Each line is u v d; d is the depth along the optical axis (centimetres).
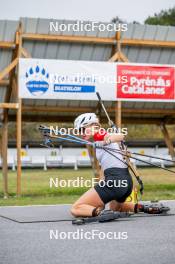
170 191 3228
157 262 1176
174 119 3969
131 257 1231
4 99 3362
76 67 3070
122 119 3844
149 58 3316
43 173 5269
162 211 1975
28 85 3006
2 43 3017
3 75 2997
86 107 3488
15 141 6631
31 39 3056
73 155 6744
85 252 1298
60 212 2133
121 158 1847
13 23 3012
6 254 1284
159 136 8400
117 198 1838
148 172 5434
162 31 3244
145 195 2950
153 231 1599
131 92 3159
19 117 3017
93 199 1812
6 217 1970
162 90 3209
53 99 3378
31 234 1573
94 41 3122
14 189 3600
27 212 2142
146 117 3922
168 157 6384
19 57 3020
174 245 1377
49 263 1177
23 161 6231
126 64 3150
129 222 1784
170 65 3219
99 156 1850
